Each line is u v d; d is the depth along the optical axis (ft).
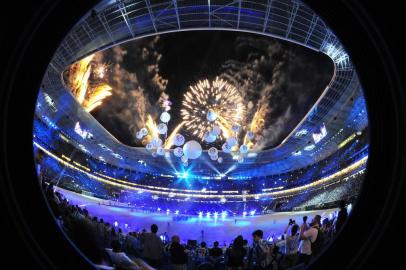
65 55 89.97
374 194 13.01
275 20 91.04
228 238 99.76
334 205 122.83
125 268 16.72
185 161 110.83
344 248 12.96
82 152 155.43
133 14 88.17
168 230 107.04
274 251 30.35
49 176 113.60
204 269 27.81
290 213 136.56
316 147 154.20
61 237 12.96
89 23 83.71
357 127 120.67
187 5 89.71
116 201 155.22
